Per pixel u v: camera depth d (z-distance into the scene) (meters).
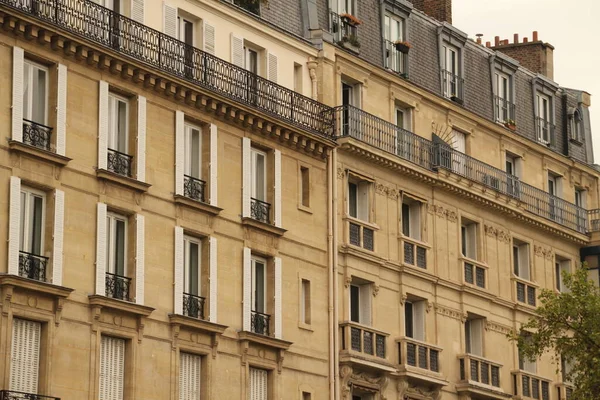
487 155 84.31
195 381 63.69
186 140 65.31
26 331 57.22
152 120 63.34
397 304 74.81
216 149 66.06
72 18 60.84
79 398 58.41
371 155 73.81
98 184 60.50
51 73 59.66
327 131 72.25
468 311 79.38
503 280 82.75
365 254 72.94
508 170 86.75
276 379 67.12
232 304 65.69
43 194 58.84
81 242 59.47
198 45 67.00
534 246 86.06
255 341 66.00
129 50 62.84
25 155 57.91
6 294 56.12
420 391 74.75
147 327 61.53
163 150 63.62
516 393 81.75
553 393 84.81
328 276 71.06
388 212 75.25
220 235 65.62
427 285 76.88
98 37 61.59
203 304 64.44
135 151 62.31
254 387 66.50
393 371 72.94
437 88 81.62
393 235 75.38
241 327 65.81
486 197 81.06
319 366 69.69
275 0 72.12
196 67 65.75
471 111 82.69
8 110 57.69
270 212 68.62
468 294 79.56
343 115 73.38
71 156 59.66
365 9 77.62
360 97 75.50
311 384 69.06
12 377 56.50
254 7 70.62
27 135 58.34
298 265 69.50
